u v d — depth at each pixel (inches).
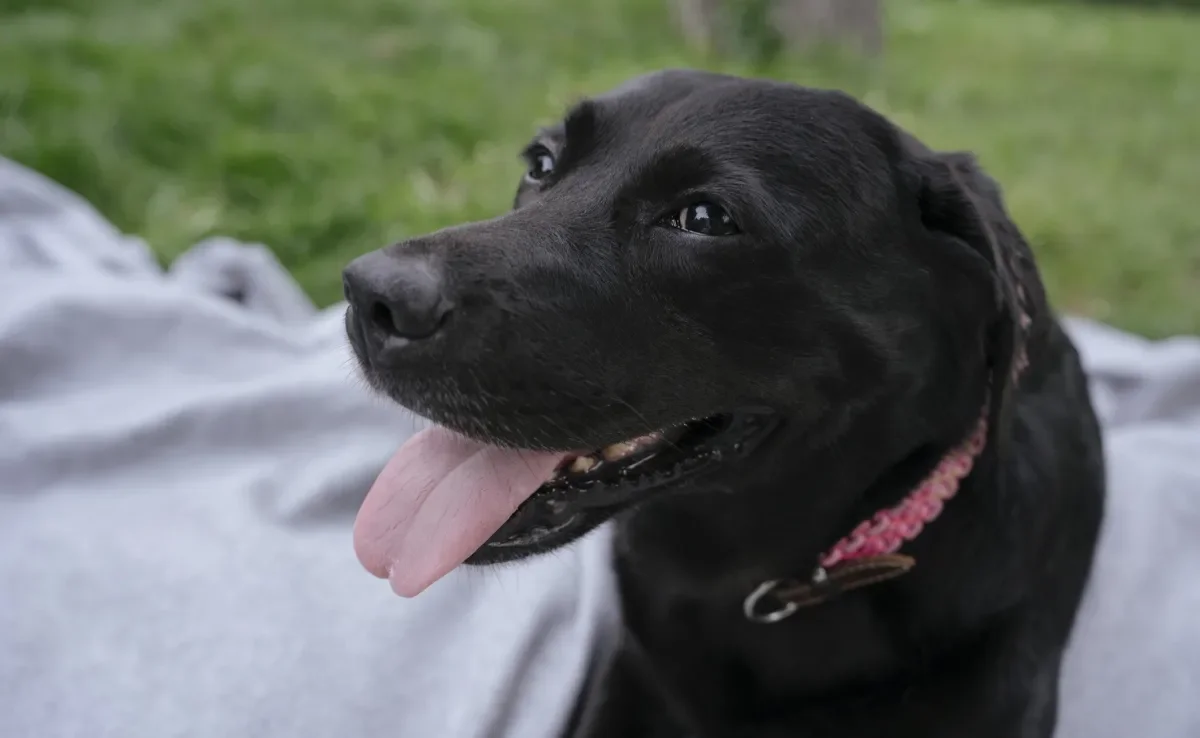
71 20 53.0
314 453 28.6
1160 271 46.6
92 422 27.8
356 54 57.7
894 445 21.4
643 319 20.1
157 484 27.5
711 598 22.7
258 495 27.3
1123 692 25.2
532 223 20.2
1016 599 22.0
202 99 47.3
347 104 49.2
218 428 28.3
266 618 24.6
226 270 33.8
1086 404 24.1
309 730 23.1
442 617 25.2
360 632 24.6
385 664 24.1
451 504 20.0
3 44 47.5
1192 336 42.2
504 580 26.0
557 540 20.6
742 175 20.0
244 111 47.4
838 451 21.3
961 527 21.7
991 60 83.0
